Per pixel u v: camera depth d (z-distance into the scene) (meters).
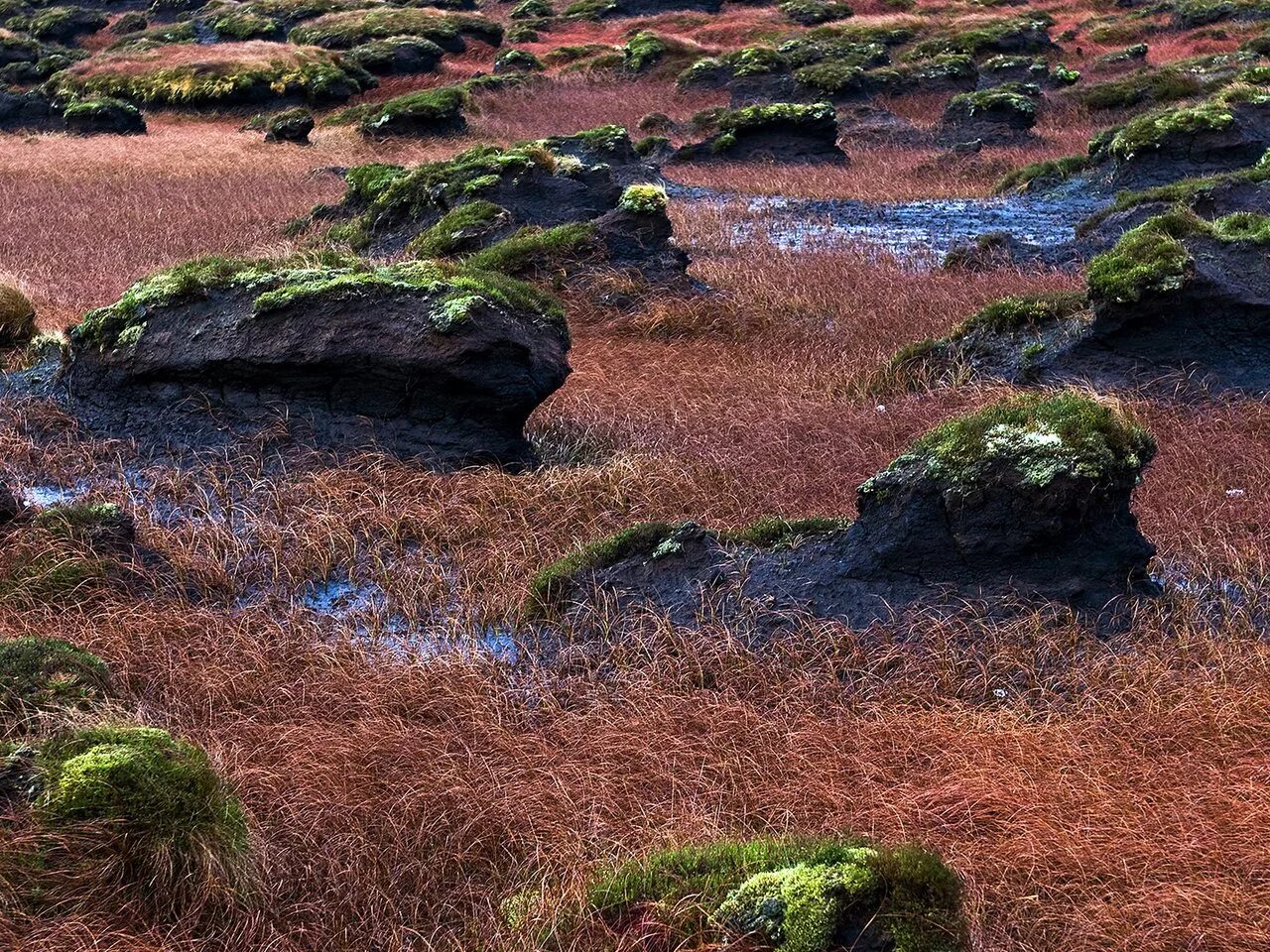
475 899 5.11
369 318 10.00
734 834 5.34
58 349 12.69
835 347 13.73
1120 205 18.62
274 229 20.92
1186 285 11.64
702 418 11.14
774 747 6.08
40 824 4.93
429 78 46.62
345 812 5.50
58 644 6.33
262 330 10.19
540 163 19.59
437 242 17.59
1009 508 7.20
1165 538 8.43
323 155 30.58
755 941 4.30
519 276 15.64
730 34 53.16
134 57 45.38
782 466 9.91
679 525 7.84
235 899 4.88
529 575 8.10
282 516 9.05
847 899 4.31
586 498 9.27
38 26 62.06
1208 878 5.05
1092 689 6.58
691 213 22.02
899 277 16.53
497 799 5.60
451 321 9.71
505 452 10.20
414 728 6.20
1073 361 11.91
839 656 6.94
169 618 7.32
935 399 11.56
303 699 6.56
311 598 8.09
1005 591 7.27
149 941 4.64
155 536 8.58
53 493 9.63
